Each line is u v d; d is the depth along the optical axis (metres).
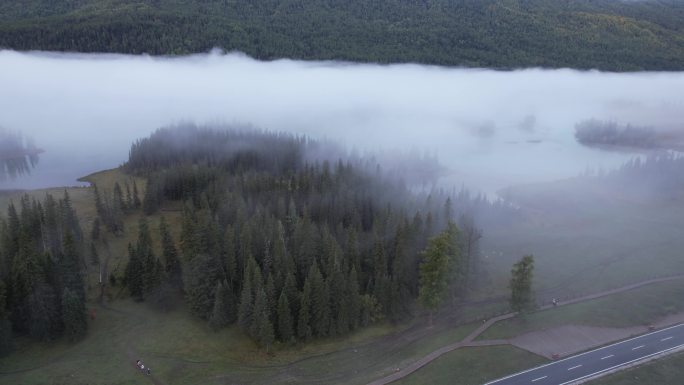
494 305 100.56
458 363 80.88
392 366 81.56
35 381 77.38
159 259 103.00
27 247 89.31
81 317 87.31
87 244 123.00
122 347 86.62
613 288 107.31
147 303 99.31
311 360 84.50
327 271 92.44
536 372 77.69
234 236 103.38
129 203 150.00
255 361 84.44
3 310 82.12
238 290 97.00
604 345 85.06
